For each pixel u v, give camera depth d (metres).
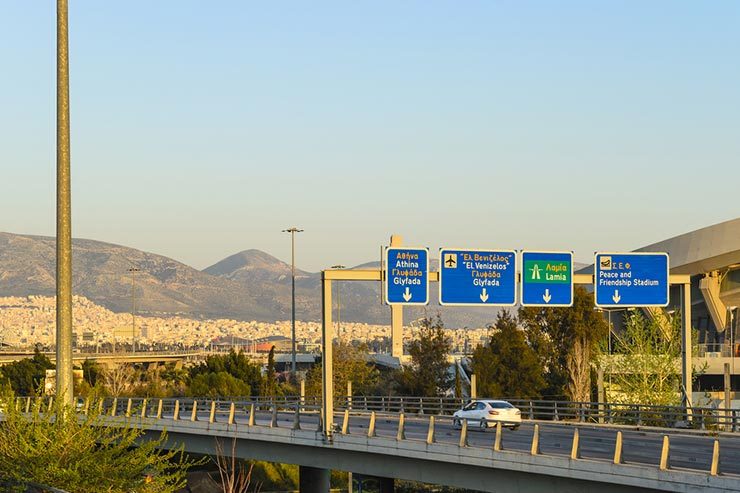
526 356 138.62
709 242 193.00
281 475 122.38
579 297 141.38
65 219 38.38
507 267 76.38
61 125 37.75
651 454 60.75
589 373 138.00
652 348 123.62
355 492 117.81
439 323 147.62
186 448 96.56
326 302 75.81
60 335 39.25
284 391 179.75
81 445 40.56
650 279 78.31
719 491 46.78
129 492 42.16
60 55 37.66
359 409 121.19
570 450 62.38
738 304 199.62
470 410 84.44
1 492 37.03
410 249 75.50
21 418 40.72
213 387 174.88
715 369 186.38
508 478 60.69
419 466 68.38
